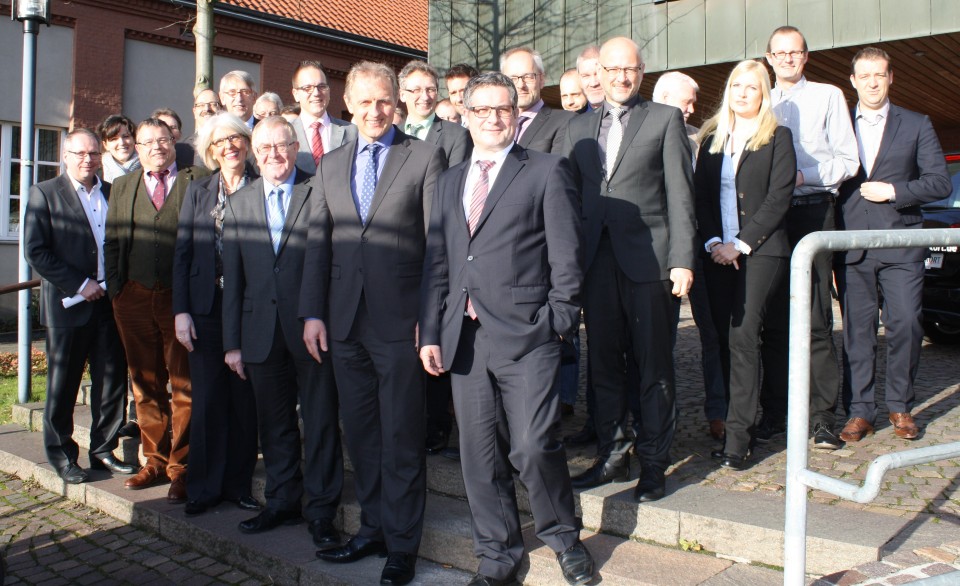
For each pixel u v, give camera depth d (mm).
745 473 3729
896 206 4188
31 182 6512
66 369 4984
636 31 11289
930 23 9070
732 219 3871
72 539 4367
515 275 3096
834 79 12008
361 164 3639
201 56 7727
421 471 3504
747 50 10406
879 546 2807
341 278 3566
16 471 5469
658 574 3012
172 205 4688
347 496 4148
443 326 3217
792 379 2340
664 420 3447
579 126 3727
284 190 4059
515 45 12430
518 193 3133
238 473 4484
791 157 3740
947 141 17531
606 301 3590
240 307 4094
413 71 4645
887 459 2141
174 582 3793
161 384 4918
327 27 16500
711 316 4195
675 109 3521
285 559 3672
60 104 12875
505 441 3232
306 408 3895
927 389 5324
